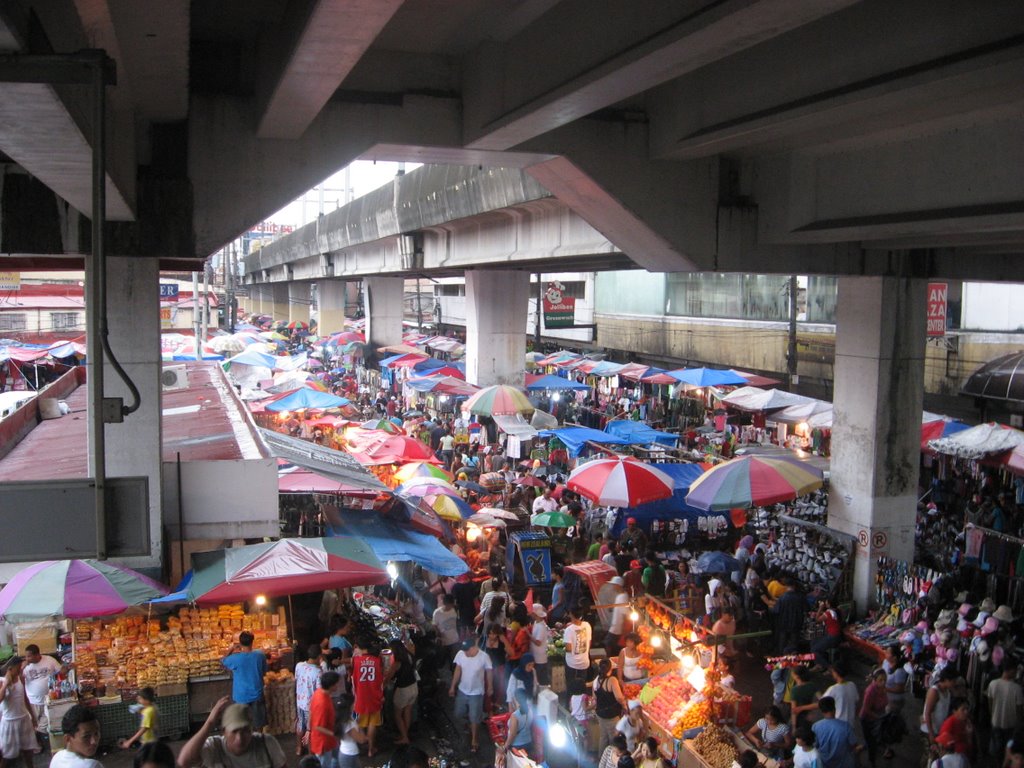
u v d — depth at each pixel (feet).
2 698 28.73
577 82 24.34
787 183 38.73
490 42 31.63
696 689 31.94
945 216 30.32
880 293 47.26
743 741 29.43
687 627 37.47
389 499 44.04
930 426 61.21
